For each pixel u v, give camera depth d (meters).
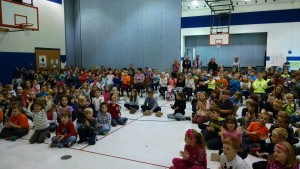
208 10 13.16
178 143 3.62
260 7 12.04
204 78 7.64
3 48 9.09
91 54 12.20
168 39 10.52
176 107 5.17
